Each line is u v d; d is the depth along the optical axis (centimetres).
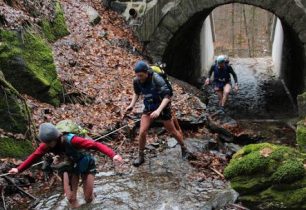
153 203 640
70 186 589
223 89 1176
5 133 721
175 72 1528
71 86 962
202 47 1967
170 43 1346
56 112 865
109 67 1114
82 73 1035
